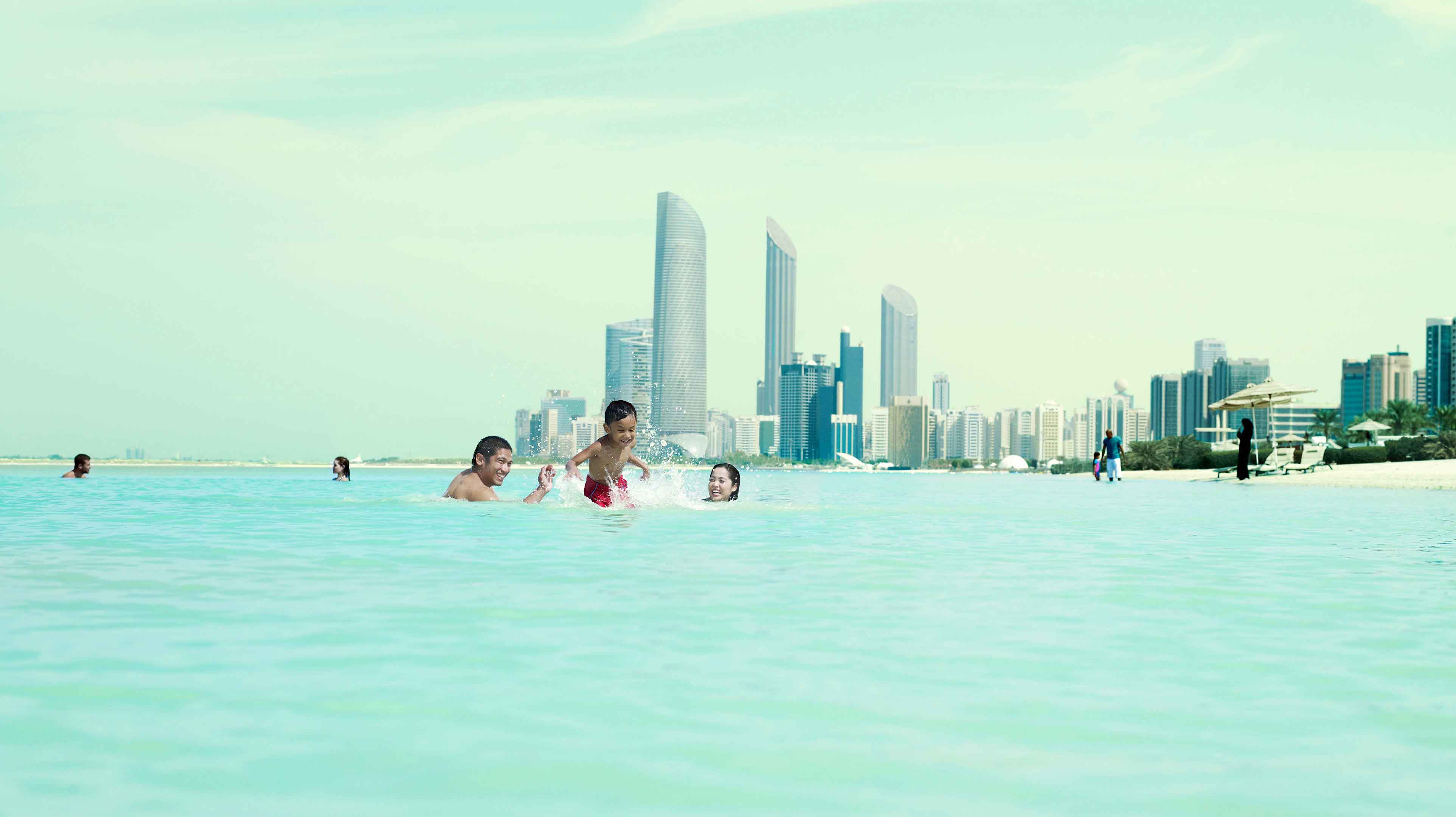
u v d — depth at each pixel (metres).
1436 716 3.41
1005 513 15.99
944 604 5.77
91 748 2.96
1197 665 4.19
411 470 122.75
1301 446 40.06
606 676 3.90
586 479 14.85
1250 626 5.10
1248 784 2.74
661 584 6.42
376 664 4.06
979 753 3.00
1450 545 10.00
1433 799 2.63
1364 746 3.09
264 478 39.09
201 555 8.08
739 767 2.86
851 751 3.00
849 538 10.16
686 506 15.04
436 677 3.85
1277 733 3.22
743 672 3.98
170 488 23.78
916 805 2.58
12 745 2.98
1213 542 10.34
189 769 2.78
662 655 4.29
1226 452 61.06
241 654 4.24
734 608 5.53
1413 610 5.64
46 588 6.18
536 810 2.52
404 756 2.91
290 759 2.88
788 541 9.66
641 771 2.81
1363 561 8.41
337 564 7.43
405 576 6.79
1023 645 4.56
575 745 3.03
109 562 7.61
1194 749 3.05
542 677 3.86
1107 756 2.97
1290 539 10.80
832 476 100.00
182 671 3.92
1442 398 176.62
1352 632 4.97
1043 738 3.15
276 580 6.54
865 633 4.81
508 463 15.56
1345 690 3.77
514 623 5.02
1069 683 3.85
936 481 62.03
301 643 4.46
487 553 8.27
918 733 3.18
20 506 15.27
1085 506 18.70
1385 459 51.94
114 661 4.09
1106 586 6.66
